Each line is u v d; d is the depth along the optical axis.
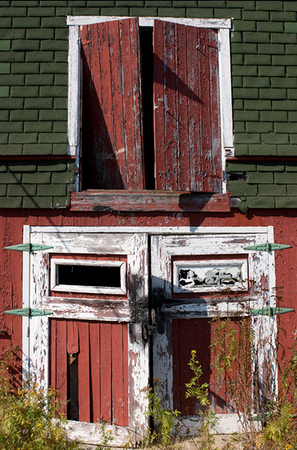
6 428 3.18
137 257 3.80
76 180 4.04
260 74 4.21
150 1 4.22
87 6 4.22
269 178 4.07
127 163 4.18
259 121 4.14
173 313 3.85
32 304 3.93
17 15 4.21
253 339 3.90
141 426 3.69
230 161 4.08
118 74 4.13
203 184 4.01
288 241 4.05
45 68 4.14
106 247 3.86
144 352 3.72
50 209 3.96
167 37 4.02
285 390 3.68
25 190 3.96
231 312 3.91
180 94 4.04
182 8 4.24
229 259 3.97
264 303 3.97
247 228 4.03
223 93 4.15
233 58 4.21
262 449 3.39
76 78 4.12
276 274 4.02
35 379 3.87
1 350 3.93
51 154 3.97
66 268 4.38
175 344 3.87
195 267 3.94
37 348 3.90
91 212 3.95
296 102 4.20
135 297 3.76
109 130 4.20
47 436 3.33
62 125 4.04
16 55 4.16
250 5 4.30
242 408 3.67
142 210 3.93
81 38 4.21
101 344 3.83
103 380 3.81
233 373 3.90
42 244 3.96
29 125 4.04
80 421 3.81
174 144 3.98
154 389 3.80
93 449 3.65
